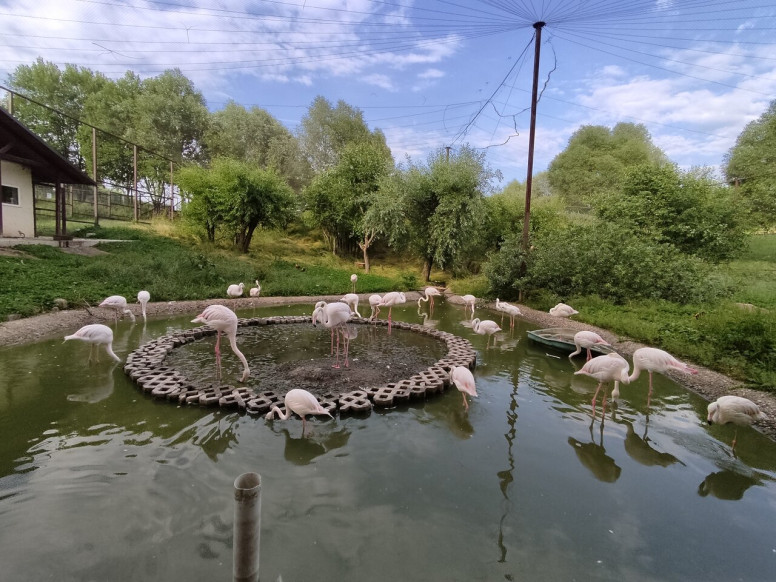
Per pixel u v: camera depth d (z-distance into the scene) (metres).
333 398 5.73
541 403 6.21
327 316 7.51
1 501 3.44
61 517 3.27
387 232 23.03
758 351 7.15
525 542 3.21
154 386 5.90
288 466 4.19
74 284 11.77
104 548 2.96
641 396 6.63
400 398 5.88
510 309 11.54
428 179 22.14
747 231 19.22
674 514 3.66
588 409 6.03
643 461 4.57
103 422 5.00
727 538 3.37
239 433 4.86
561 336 9.91
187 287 14.05
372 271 25.16
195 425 5.00
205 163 36.44
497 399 6.32
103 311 10.52
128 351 7.98
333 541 3.14
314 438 4.81
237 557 2.12
